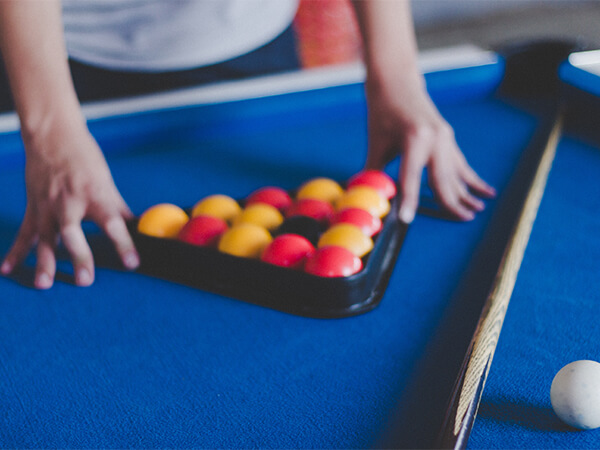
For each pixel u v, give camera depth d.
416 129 1.25
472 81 1.78
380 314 0.97
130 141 1.55
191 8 1.96
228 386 0.83
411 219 1.19
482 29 4.05
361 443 0.73
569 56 1.74
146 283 1.06
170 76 1.94
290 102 1.66
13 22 1.10
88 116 1.54
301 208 1.13
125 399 0.81
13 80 1.12
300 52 2.16
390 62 1.39
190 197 1.34
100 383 0.84
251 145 1.61
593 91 1.57
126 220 1.11
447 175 1.26
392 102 1.33
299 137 1.65
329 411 0.78
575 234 1.18
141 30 1.95
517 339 0.90
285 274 0.97
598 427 0.73
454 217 1.25
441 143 1.27
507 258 1.05
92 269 1.06
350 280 0.95
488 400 0.78
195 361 0.88
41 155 1.09
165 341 0.92
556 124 1.60
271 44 2.12
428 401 0.79
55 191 1.05
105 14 1.90
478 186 1.32
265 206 1.12
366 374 0.84
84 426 0.76
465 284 1.04
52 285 1.06
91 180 1.07
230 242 1.02
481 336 0.86
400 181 1.22
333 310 0.97
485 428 0.73
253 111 1.64
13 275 1.10
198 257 1.04
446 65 1.79
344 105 1.71
